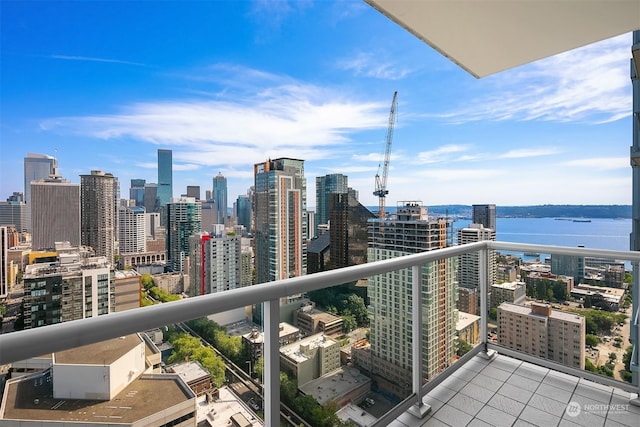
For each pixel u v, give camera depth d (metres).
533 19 1.96
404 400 1.92
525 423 1.90
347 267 1.58
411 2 1.86
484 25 2.05
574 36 2.15
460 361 2.44
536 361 2.50
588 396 2.13
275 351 1.25
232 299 1.10
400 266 1.82
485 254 2.68
